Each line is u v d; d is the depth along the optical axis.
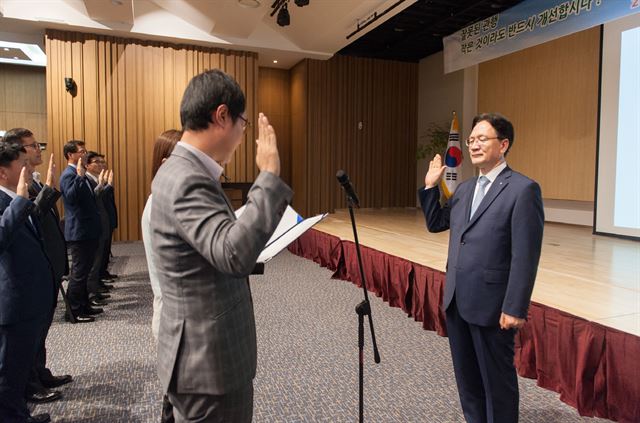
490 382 1.64
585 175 6.47
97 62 7.16
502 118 1.68
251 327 1.07
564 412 2.18
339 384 2.41
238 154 8.01
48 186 2.07
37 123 8.79
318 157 9.12
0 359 1.81
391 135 9.86
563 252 4.71
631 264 4.08
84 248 3.42
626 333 2.09
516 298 1.51
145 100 7.43
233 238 0.83
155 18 7.14
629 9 4.72
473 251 1.66
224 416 1.00
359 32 7.26
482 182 1.73
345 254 4.89
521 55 7.47
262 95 9.41
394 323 3.44
